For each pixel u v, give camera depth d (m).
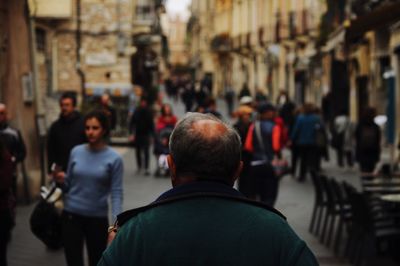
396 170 20.92
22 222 13.25
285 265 3.05
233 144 3.27
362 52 31.64
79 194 7.54
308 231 13.24
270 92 53.78
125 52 33.81
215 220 3.12
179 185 3.24
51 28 32.47
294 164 21.17
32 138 16.20
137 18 35.38
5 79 15.80
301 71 45.00
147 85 46.25
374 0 26.92
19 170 15.38
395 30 25.92
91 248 7.59
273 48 51.31
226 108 59.56
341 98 35.06
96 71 33.81
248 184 12.95
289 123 26.80
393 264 10.71
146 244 3.09
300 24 45.38
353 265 10.70
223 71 76.62
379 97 29.48
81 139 9.66
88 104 25.36
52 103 31.44
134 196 17.09
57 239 8.02
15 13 16.05
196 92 51.75
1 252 8.00
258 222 3.12
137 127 21.55
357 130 18.47
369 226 10.20
